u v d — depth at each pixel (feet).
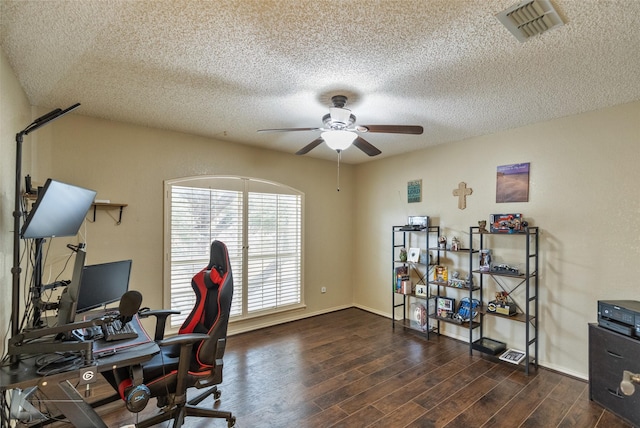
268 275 13.71
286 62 6.44
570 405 7.88
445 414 7.48
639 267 8.27
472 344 10.85
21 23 5.11
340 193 16.52
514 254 10.75
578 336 9.29
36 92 7.88
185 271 11.45
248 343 11.81
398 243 14.78
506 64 6.48
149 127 10.76
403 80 7.23
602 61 6.33
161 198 10.98
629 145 8.45
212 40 5.67
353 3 4.68
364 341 12.07
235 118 9.91
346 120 7.93
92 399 7.93
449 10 4.83
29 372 4.72
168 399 6.23
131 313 5.23
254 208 13.32
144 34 5.48
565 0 4.58
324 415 7.43
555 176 9.79
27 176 7.54
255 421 7.20
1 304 5.95
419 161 13.87
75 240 9.45
